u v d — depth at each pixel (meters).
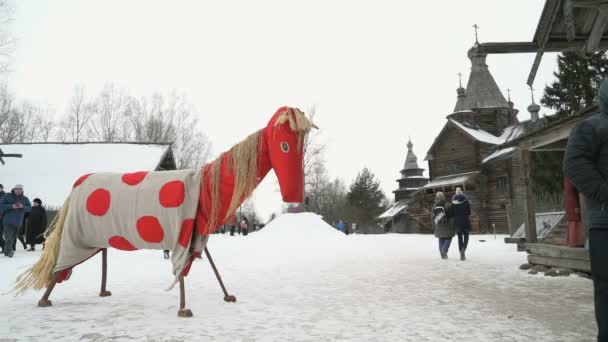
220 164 4.69
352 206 67.75
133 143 28.98
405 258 11.38
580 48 7.45
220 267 9.36
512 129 41.69
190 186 4.65
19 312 4.68
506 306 5.05
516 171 36.00
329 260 10.96
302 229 23.39
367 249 15.04
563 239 9.83
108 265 9.57
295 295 5.84
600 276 2.75
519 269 8.67
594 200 2.81
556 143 10.23
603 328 2.72
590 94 24.81
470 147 40.50
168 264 9.88
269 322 4.26
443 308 4.95
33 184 24.25
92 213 4.85
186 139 48.97
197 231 4.63
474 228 37.66
